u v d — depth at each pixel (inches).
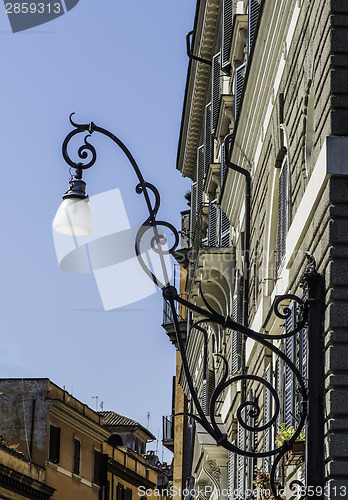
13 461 1883.6
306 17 526.0
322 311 438.0
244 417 786.8
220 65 1045.2
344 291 431.2
